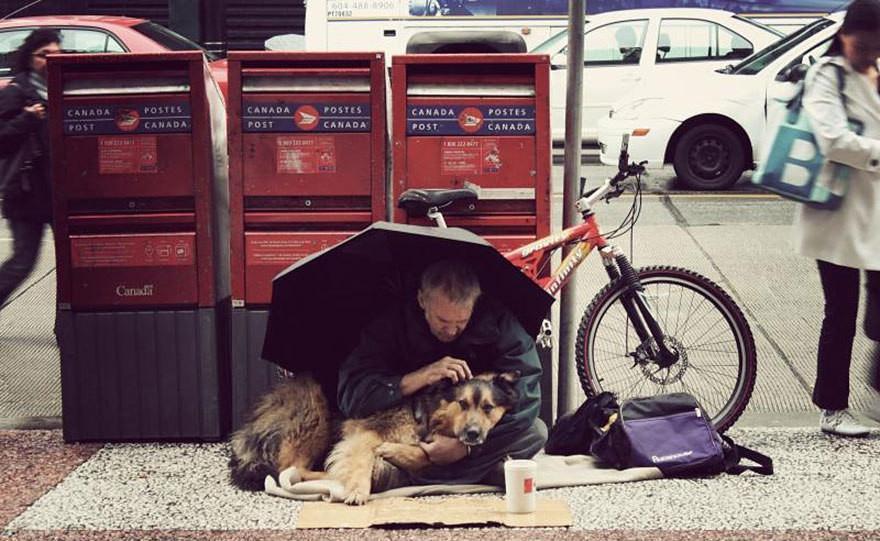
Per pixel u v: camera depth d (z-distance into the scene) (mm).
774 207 11578
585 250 5605
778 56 12805
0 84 12406
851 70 5371
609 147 12797
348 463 4793
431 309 4777
